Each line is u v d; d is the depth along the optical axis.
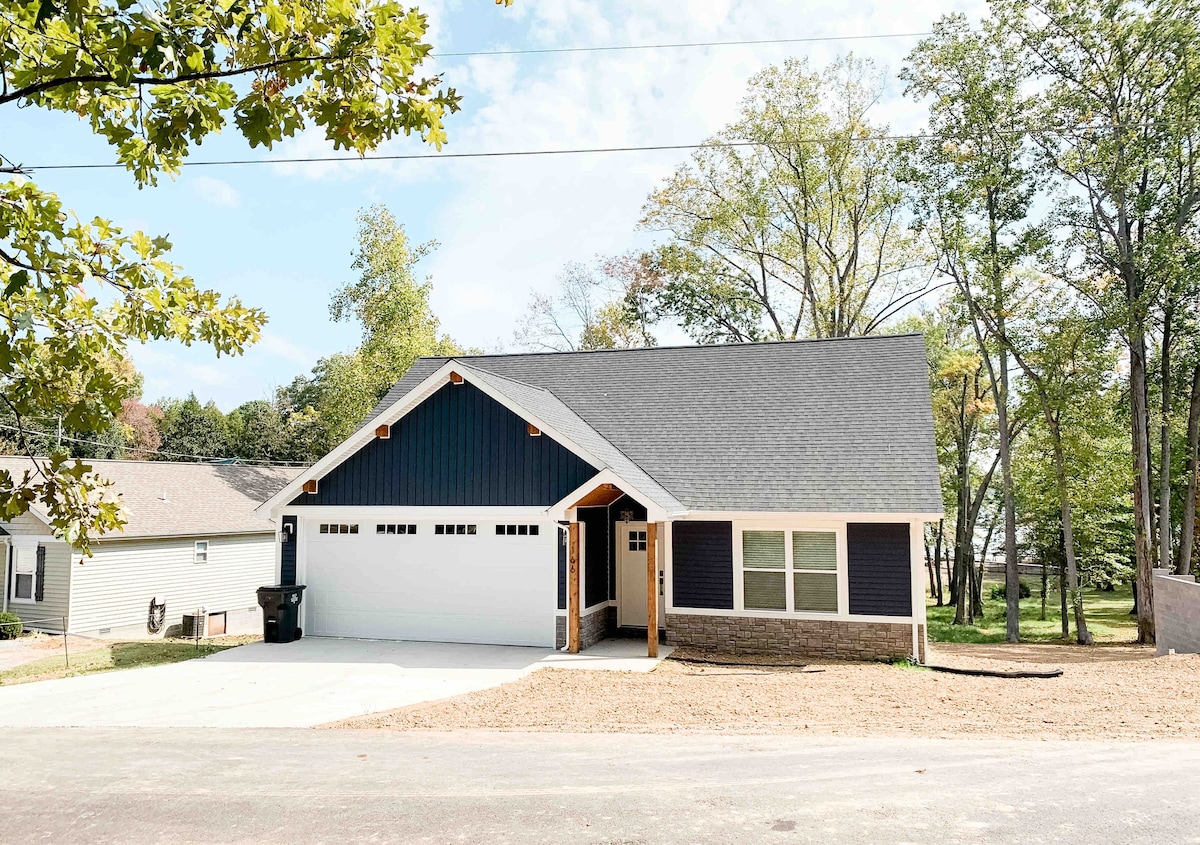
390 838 4.72
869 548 14.10
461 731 8.83
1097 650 19.91
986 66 25.00
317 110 3.74
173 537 22.08
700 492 15.06
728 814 5.07
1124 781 5.77
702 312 36.12
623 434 17.36
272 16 3.32
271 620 15.33
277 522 16.36
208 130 3.46
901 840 4.54
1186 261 23.22
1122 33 23.00
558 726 9.08
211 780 6.23
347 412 29.66
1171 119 22.52
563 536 14.70
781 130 32.09
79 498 3.82
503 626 14.97
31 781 6.28
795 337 36.53
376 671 12.77
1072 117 24.25
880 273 33.16
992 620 32.66
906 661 13.64
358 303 30.39
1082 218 25.05
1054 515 27.98
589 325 41.81
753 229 34.31
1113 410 26.41
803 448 15.72
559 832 4.77
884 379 17.22
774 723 9.05
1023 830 4.68
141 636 21.19
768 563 14.64
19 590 20.45
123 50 3.02
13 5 2.98
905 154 26.69
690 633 14.90
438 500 15.23
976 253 25.11
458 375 15.23
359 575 15.83
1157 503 30.16
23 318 3.40
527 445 14.86
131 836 4.86
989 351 27.84
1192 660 12.77
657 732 8.55
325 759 7.04
